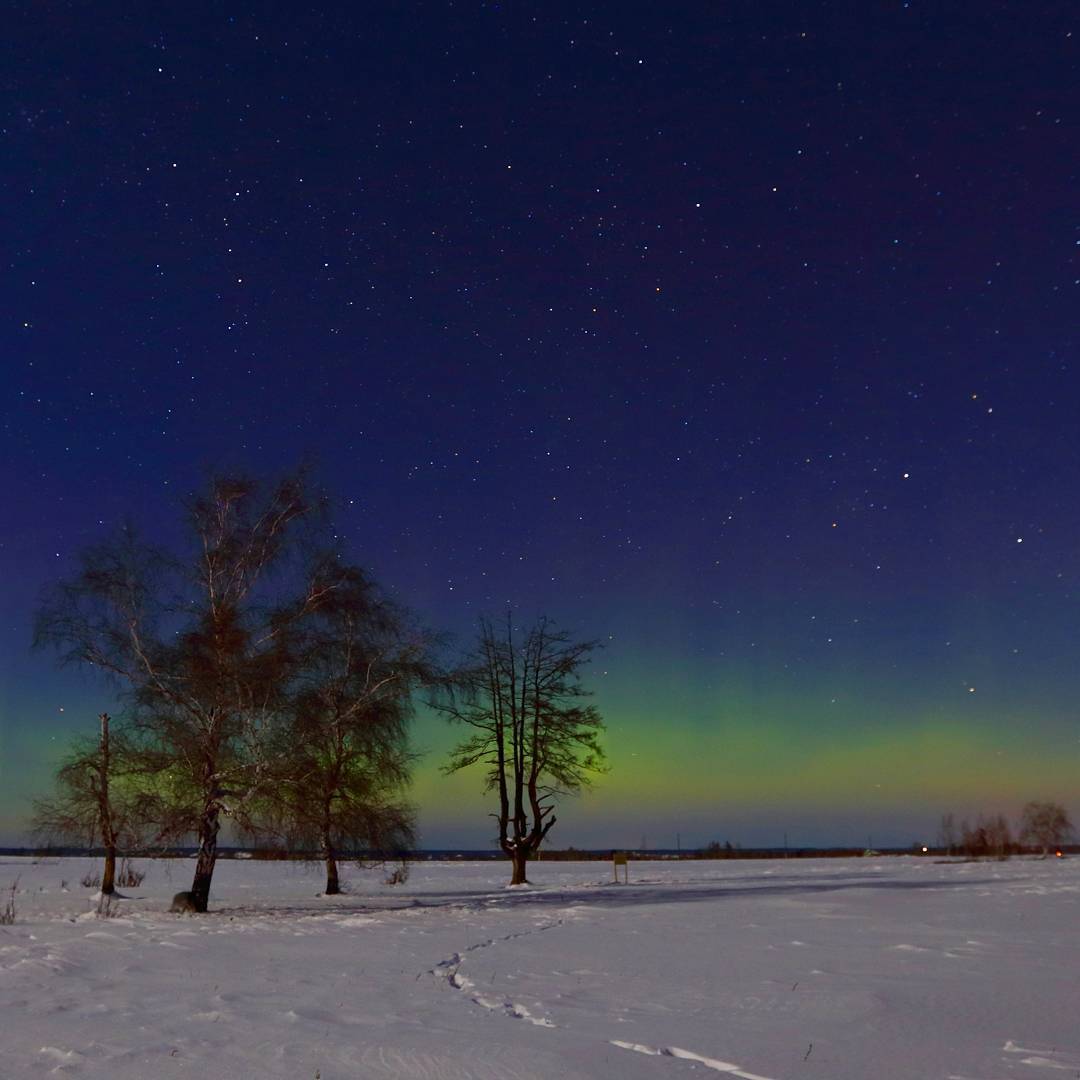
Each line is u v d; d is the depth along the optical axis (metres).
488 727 46.34
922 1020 11.12
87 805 30.42
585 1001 12.59
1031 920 22.97
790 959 16.70
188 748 28.73
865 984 13.80
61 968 15.82
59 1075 8.56
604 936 20.86
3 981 14.35
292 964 16.47
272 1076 8.56
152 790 29.69
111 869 36.72
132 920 25.52
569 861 78.19
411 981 14.45
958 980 14.16
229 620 29.70
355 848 33.09
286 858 33.12
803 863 64.00
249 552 30.50
